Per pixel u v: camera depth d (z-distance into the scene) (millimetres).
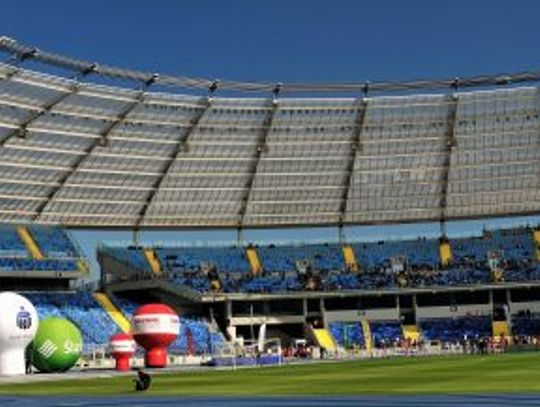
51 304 72250
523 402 20109
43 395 29062
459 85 69125
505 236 87438
